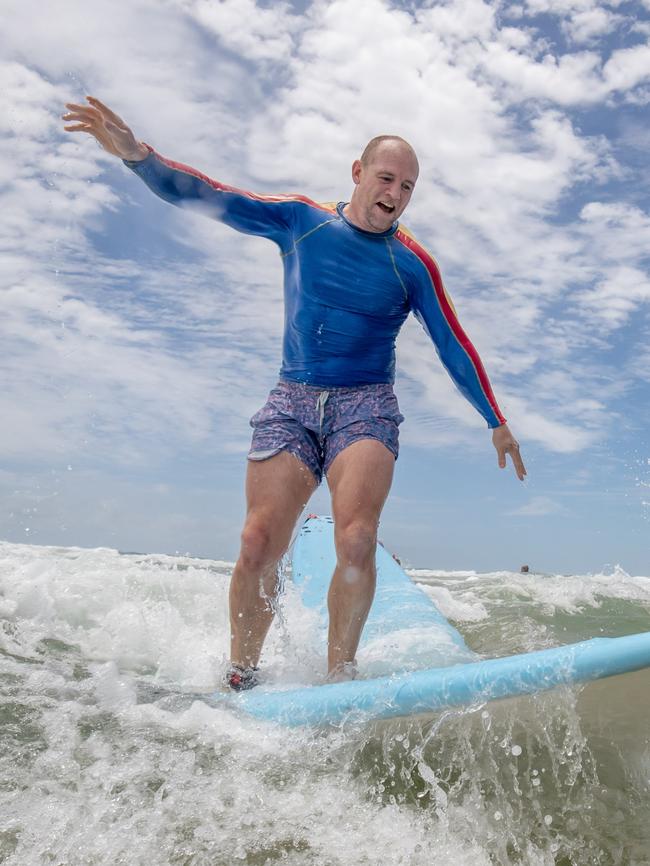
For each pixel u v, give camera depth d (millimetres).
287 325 2896
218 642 3062
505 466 3029
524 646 3400
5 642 2779
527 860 1518
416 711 1924
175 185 2752
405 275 2797
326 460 2754
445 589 4938
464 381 2963
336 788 1740
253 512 2688
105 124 2590
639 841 1581
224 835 1533
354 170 2871
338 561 2541
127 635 3051
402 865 1477
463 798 1714
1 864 1408
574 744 1818
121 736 1920
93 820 1551
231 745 1923
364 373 2785
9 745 1815
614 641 1769
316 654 2850
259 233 2936
